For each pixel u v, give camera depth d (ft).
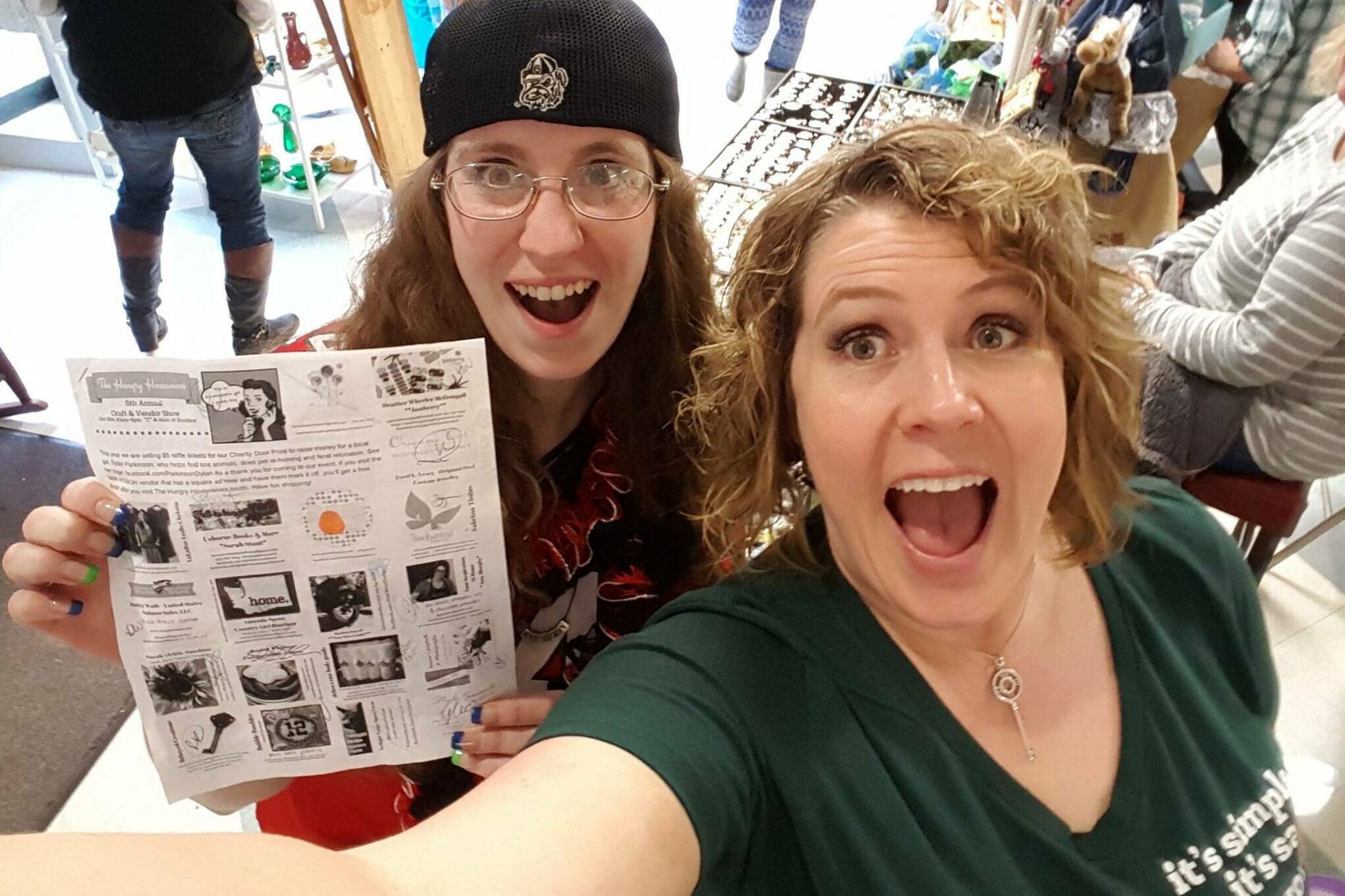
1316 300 4.68
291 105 10.16
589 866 1.73
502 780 1.96
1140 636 2.75
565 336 3.20
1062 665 2.64
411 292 3.43
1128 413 2.61
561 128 3.00
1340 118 5.10
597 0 2.97
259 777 2.92
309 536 2.59
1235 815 2.62
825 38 14.55
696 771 2.03
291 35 10.23
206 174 8.29
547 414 3.65
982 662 2.54
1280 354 4.89
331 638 2.74
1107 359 2.53
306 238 11.18
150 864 1.32
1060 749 2.54
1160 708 2.65
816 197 2.34
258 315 9.20
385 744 2.94
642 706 2.16
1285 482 5.46
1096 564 2.71
